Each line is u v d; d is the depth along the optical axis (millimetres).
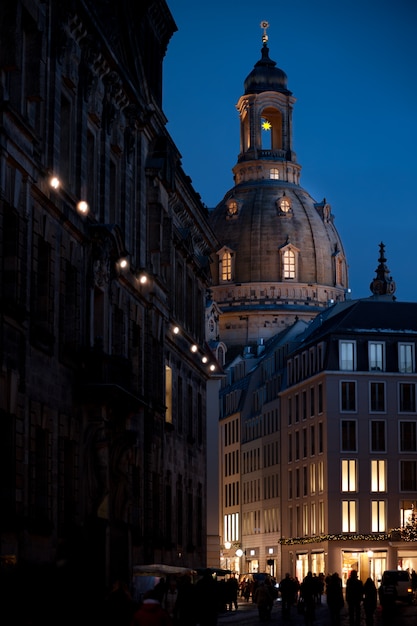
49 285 49125
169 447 77438
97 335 57438
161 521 72625
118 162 63438
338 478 151125
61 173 53062
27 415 45531
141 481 66938
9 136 42812
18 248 44156
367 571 148875
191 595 45594
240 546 197000
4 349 42719
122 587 33344
